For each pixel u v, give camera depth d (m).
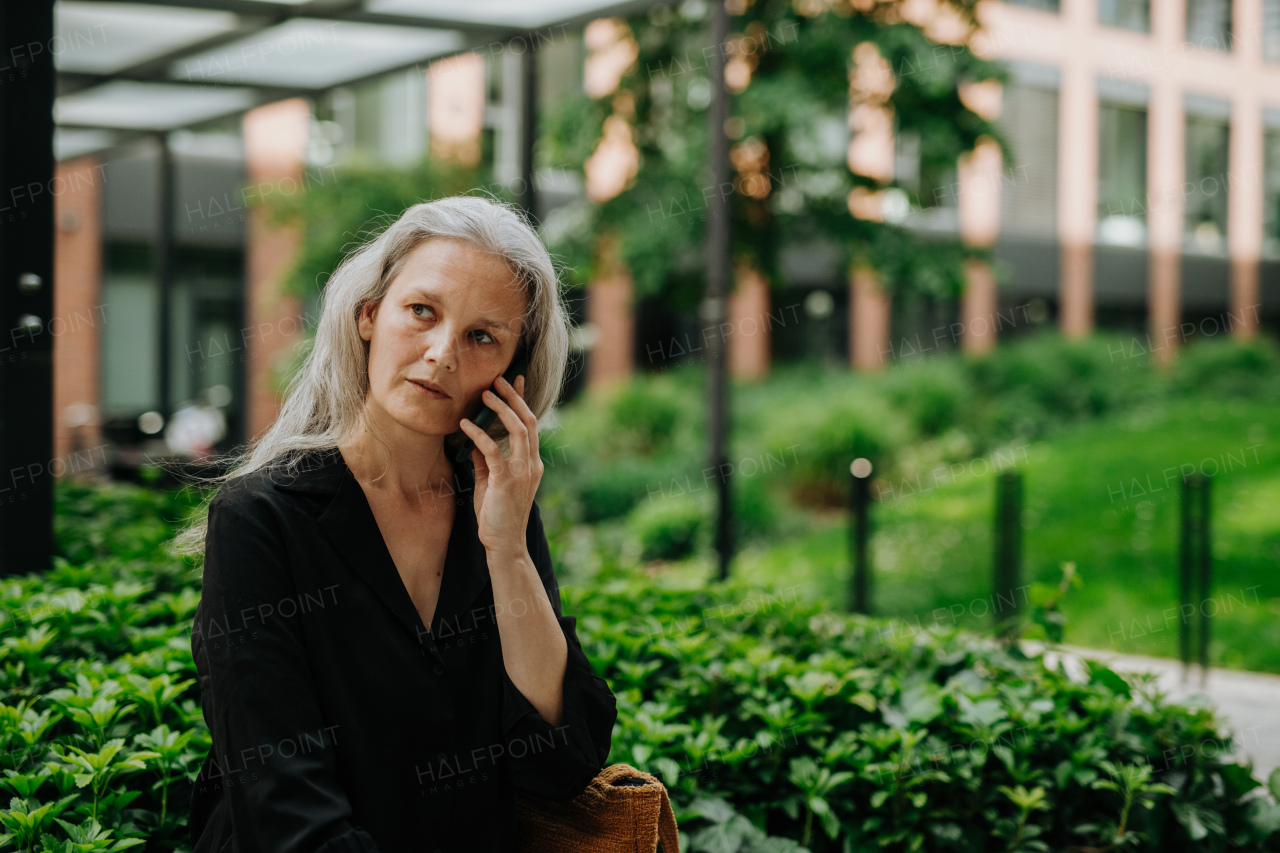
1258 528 9.26
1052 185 21.66
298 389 1.67
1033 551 8.73
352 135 16.33
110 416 15.00
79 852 1.79
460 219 1.58
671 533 9.66
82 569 3.44
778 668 2.84
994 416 15.46
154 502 5.31
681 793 2.46
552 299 1.67
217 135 15.77
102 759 1.96
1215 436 14.09
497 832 1.61
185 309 15.69
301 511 1.50
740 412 13.48
